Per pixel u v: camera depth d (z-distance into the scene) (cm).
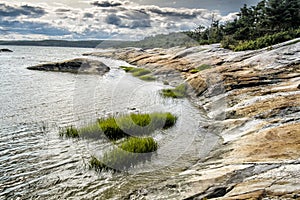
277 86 1408
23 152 848
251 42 2992
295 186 492
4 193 623
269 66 1797
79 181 669
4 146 896
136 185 635
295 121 889
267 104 1129
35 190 635
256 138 799
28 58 5525
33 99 1631
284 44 2323
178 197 554
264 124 916
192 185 591
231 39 3612
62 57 5912
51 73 3088
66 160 788
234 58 2105
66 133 985
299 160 595
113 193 608
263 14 4431
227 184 559
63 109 1357
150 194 586
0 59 5225
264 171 576
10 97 1695
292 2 4106
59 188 640
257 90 1382
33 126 1105
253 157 671
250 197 483
